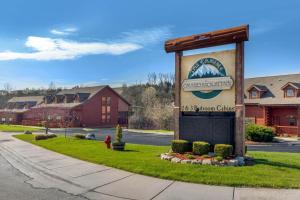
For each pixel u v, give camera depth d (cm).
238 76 1159
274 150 1917
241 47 1159
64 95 5806
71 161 1257
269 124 3406
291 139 2797
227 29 1176
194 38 1267
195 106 1276
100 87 5675
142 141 2542
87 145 1773
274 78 3781
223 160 1051
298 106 3127
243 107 1144
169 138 2895
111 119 5759
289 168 994
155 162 1105
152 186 838
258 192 750
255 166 1024
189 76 1301
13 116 6794
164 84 8144
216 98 1222
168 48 1353
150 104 6088
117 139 1547
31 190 838
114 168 1080
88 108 5359
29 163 1273
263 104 3388
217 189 788
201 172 936
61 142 2008
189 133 1256
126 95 7806
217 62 1220
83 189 835
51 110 5744
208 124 1207
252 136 2500
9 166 1234
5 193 808
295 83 3319
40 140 2289
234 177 870
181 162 1090
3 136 2875
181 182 866
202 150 1160
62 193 805
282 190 763
